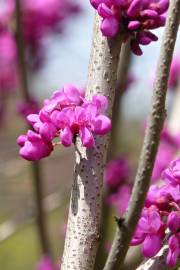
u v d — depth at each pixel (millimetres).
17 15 679
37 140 374
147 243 362
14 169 901
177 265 374
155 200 374
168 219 359
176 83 854
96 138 372
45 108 371
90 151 372
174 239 362
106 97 376
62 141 364
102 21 370
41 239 750
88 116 365
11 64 962
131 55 704
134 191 362
